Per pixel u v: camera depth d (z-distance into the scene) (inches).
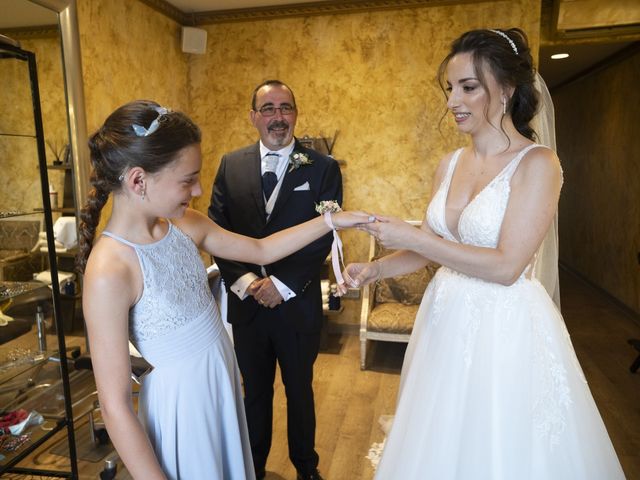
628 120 189.8
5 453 68.2
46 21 103.1
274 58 163.3
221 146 171.6
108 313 38.8
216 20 162.9
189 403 44.7
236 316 84.4
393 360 147.6
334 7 155.2
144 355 44.2
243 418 54.2
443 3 149.6
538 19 145.9
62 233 107.3
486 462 52.0
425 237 54.1
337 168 86.6
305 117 164.4
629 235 189.8
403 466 57.1
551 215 52.4
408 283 153.2
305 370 84.5
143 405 45.9
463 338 56.1
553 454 51.7
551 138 68.9
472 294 56.8
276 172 84.7
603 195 218.4
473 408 53.3
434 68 153.9
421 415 57.2
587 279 239.9
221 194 86.8
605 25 147.6
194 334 45.3
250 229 84.0
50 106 105.2
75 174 112.4
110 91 128.8
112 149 39.7
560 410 52.9
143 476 38.7
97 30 122.4
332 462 96.6
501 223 54.1
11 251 74.7
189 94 170.7
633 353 150.6
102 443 95.6
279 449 101.0
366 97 159.6
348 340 165.3
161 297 42.6
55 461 89.7
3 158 72.8
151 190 40.6
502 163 56.1
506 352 53.9
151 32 146.9
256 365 85.7
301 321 82.2
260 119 83.1
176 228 46.9
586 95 238.4
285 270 80.5
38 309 73.0
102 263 39.5
